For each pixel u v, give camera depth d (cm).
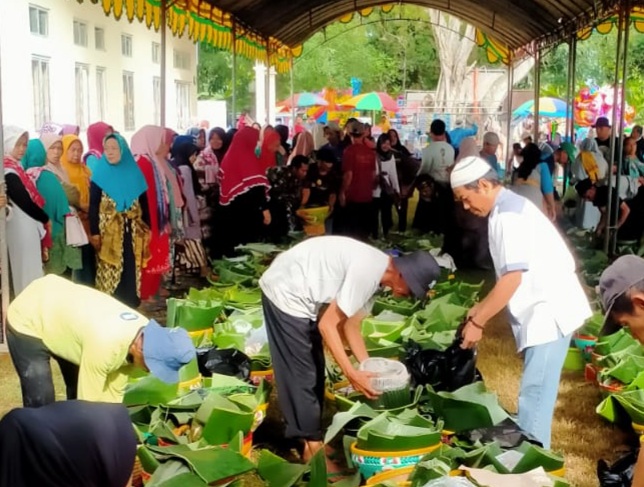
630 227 1028
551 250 429
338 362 436
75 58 1591
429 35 4806
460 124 3059
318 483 390
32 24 1413
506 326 812
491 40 2253
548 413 438
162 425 424
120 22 1838
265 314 461
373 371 452
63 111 1534
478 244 1023
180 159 947
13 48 1326
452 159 1205
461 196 434
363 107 2891
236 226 995
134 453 235
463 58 3744
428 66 4869
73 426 226
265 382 487
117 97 1828
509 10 1728
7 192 698
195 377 489
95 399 381
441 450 384
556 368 434
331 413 527
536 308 427
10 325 406
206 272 971
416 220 1245
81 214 792
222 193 992
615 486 354
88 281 780
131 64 1923
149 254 766
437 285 710
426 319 610
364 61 4659
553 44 1745
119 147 722
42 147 774
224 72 4012
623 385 532
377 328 570
